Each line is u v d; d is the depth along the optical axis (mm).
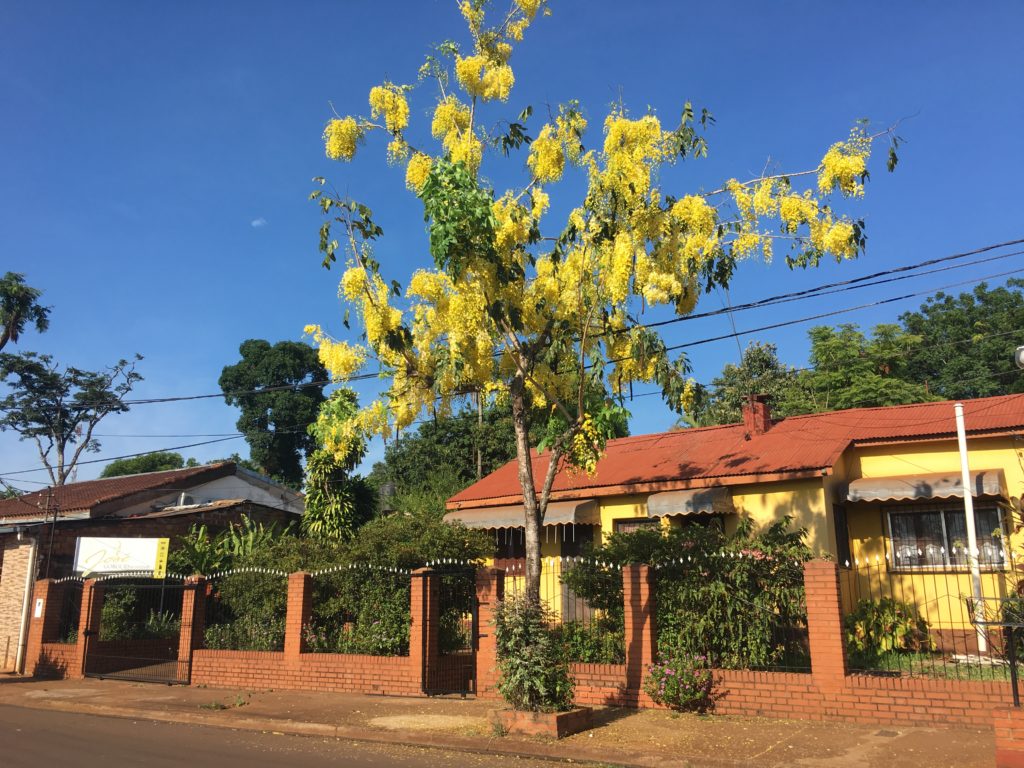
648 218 10250
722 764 7742
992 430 13469
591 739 8859
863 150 9539
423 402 11281
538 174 10586
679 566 10617
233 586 15297
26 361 39344
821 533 13867
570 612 13234
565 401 11156
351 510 20406
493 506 18031
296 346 46656
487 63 11062
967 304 37125
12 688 14984
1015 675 6992
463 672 12812
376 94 10703
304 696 12688
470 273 10266
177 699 13000
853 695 9070
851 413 16594
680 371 10648
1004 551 13391
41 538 18703
